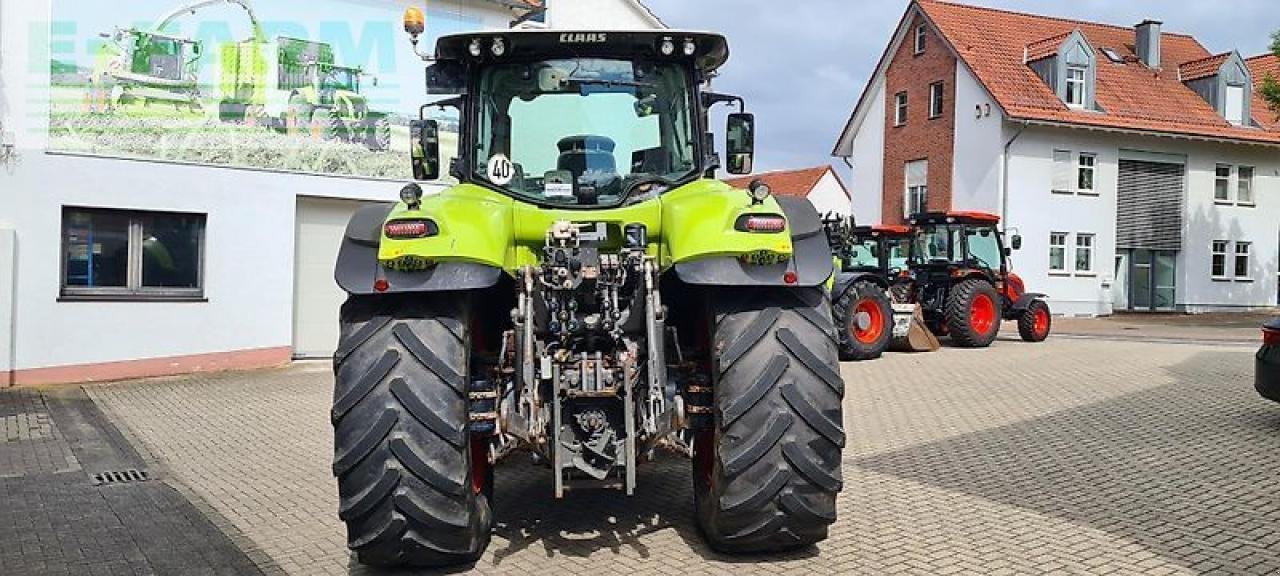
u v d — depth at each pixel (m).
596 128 4.70
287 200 12.78
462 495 3.97
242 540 4.97
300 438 7.90
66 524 5.30
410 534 3.96
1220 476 6.08
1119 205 28.61
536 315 4.17
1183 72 31.36
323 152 13.05
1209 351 14.64
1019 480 6.00
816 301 4.32
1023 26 30.69
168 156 11.79
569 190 4.63
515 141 4.69
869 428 7.88
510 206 4.45
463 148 4.75
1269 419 8.18
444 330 4.05
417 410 3.92
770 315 4.18
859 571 4.23
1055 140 27.39
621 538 4.71
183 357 11.98
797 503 4.07
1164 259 29.77
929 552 4.51
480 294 4.68
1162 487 5.81
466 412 4.02
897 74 31.39
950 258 16.00
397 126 13.70
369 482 3.91
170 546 4.88
